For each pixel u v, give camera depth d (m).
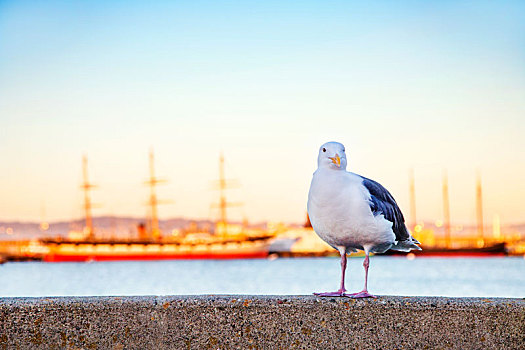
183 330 5.59
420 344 5.45
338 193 6.37
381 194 6.63
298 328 5.53
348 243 6.65
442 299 5.61
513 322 5.40
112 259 93.00
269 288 41.69
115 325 5.59
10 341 5.55
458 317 5.43
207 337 5.58
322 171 6.58
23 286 47.19
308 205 6.75
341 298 5.62
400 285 41.78
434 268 64.25
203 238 95.38
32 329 5.56
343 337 5.50
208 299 5.62
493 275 50.00
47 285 47.75
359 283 44.16
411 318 5.46
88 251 93.75
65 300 5.67
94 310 5.59
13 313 5.56
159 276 56.44
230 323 5.57
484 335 5.41
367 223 6.36
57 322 5.57
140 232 105.19
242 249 88.81
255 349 5.55
